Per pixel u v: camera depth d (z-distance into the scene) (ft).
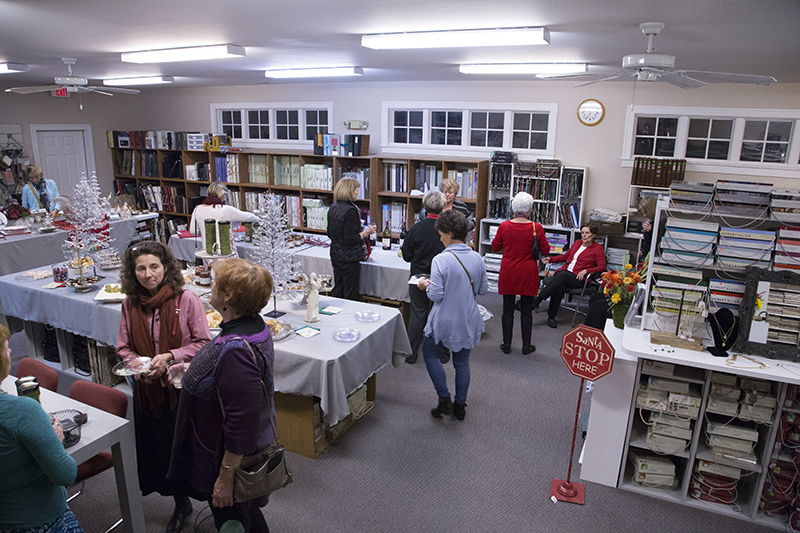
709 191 9.62
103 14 9.96
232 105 28.40
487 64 16.74
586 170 20.75
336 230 15.34
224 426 6.16
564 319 19.53
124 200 22.95
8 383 8.54
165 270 8.43
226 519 6.94
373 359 11.30
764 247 9.27
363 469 10.48
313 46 13.98
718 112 19.24
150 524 8.84
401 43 11.90
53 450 5.50
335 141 23.91
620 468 10.11
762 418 9.16
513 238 15.34
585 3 8.34
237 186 27.20
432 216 14.42
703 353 9.33
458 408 12.26
